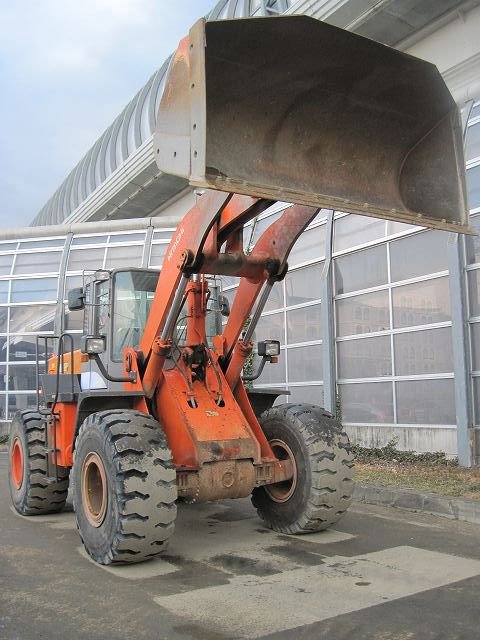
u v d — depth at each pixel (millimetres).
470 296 9305
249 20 3883
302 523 5770
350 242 11547
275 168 4355
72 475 5469
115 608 4066
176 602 4152
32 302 17578
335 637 3564
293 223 5586
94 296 6566
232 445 5406
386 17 11141
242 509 7281
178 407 5488
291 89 4340
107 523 4891
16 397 17250
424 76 4539
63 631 3709
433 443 9820
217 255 5352
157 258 16906
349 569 4832
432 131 4867
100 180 22406
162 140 4082
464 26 10766
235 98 4223
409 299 10344
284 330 13070
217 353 6105
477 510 6465
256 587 4434
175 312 5375
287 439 5973
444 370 9703
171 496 4852
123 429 4973
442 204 4777
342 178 4613
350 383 11367
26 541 5887
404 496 7227
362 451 10406
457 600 4125
